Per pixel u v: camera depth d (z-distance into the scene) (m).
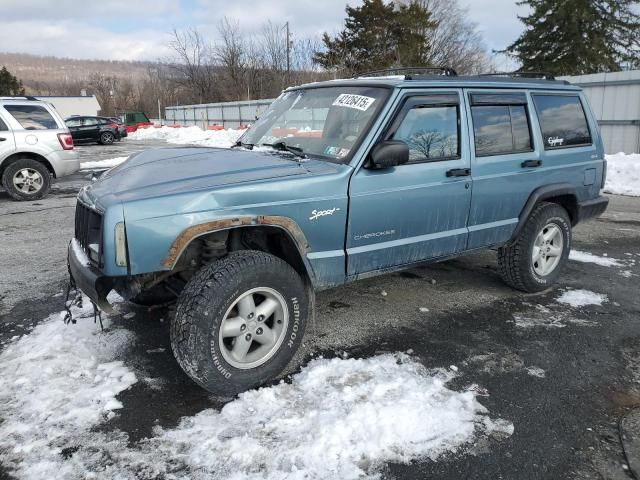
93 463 2.50
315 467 2.48
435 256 4.05
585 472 2.51
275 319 3.20
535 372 3.43
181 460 2.53
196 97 52.50
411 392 3.10
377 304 4.55
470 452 2.63
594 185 5.18
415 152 3.76
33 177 9.74
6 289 4.86
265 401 3.00
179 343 2.88
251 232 3.42
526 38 32.34
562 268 5.27
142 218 2.79
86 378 3.24
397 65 36.72
